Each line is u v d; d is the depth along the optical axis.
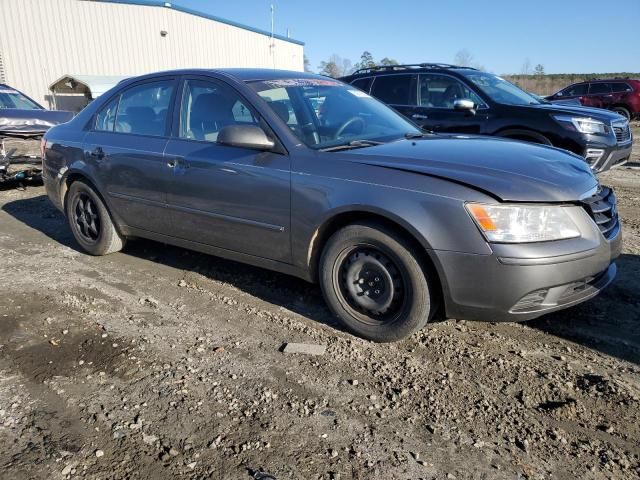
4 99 10.28
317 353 3.28
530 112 7.14
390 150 3.51
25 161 9.54
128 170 4.53
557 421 2.64
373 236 3.22
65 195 5.31
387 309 3.33
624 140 7.41
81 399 2.83
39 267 4.87
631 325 3.60
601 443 2.49
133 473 2.30
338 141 3.79
